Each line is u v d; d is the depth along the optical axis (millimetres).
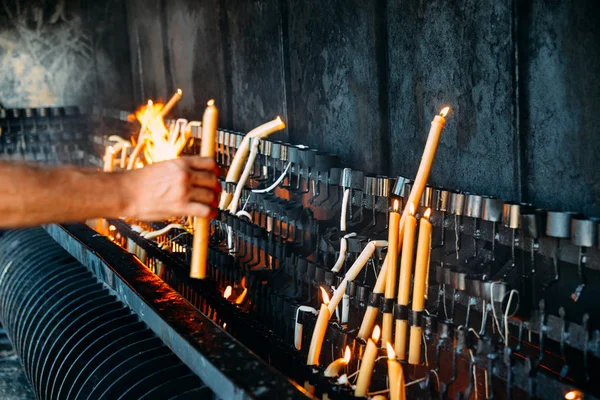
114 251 3008
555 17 1978
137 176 1108
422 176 1778
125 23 6266
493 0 2162
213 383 1737
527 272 1937
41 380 2775
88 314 2793
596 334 1549
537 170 2100
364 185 2424
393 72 2699
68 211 1058
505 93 2164
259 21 3705
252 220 3236
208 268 3172
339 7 2953
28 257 3939
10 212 1018
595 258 1665
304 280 2586
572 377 1623
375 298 1957
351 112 2961
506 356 1634
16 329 3500
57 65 6848
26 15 6699
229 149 3719
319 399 1946
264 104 3768
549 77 2020
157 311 2178
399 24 2631
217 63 4355
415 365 1862
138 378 2162
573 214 1721
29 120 6344
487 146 2266
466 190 2383
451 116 2414
